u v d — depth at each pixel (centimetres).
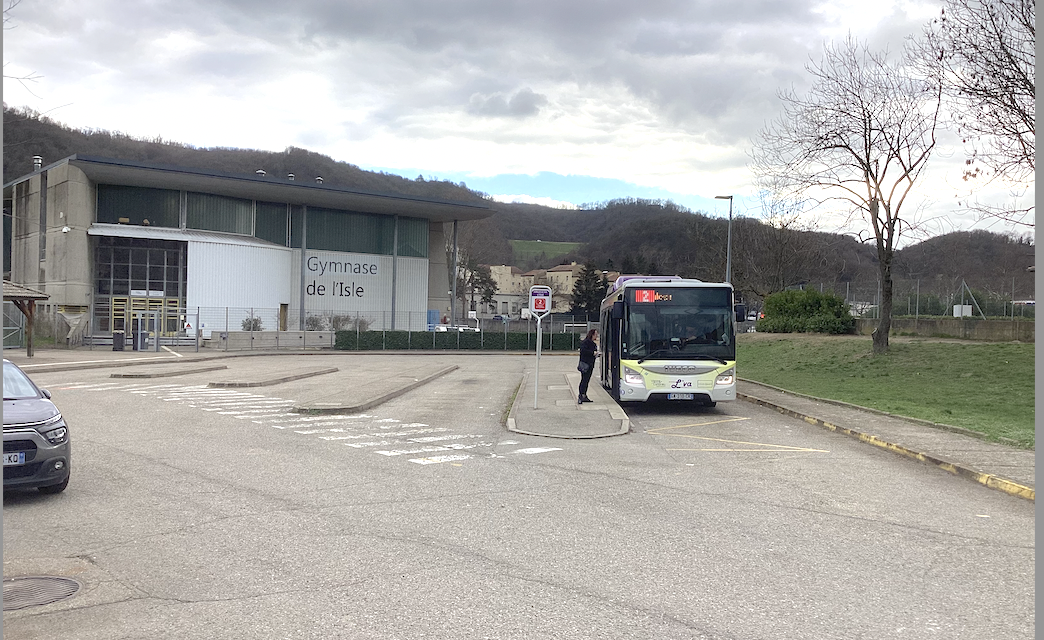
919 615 525
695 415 1859
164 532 720
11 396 890
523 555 657
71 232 4828
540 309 1855
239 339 5212
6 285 3581
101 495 876
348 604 531
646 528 757
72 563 623
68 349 4441
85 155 4669
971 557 674
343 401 1917
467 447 1295
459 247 10688
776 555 669
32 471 823
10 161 5528
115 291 5100
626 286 1827
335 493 906
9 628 484
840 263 5722
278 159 10644
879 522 802
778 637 482
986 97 1955
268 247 5753
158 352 4456
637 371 1797
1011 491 972
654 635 480
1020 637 487
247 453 1187
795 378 2836
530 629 488
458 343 6312
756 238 5828
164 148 8800
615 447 1325
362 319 6228
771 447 1348
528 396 2225
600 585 579
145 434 1370
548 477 1029
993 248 4281
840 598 557
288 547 673
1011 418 1644
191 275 5216
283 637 472
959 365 2517
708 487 977
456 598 545
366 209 6469
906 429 1507
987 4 1959
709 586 580
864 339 3628
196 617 505
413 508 833
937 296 3697
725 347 1808
